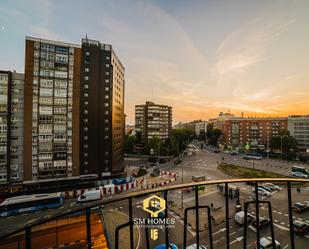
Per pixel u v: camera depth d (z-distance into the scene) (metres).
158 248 15.04
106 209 24.95
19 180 33.59
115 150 46.69
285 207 24.64
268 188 31.50
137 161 64.12
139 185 36.34
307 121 73.38
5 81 32.69
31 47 34.53
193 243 16.91
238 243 16.66
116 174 41.84
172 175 43.66
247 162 60.44
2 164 32.19
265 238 16.27
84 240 17.28
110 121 41.91
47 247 16.42
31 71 34.53
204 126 165.75
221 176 43.06
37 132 34.75
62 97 36.62
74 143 37.41
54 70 36.06
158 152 62.41
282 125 79.69
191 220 21.22
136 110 94.81
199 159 66.81
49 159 35.50
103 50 41.72
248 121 88.19
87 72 39.91
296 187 33.25
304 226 18.11
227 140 94.56
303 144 74.25
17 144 33.72
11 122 33.34
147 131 90.25
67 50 37.03
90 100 39.91
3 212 24.64
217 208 24.09
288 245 16.39
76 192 31.44
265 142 83.38
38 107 34.91
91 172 39.19
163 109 93.00
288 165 54.88
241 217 19.69
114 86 45.25
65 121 36.78
